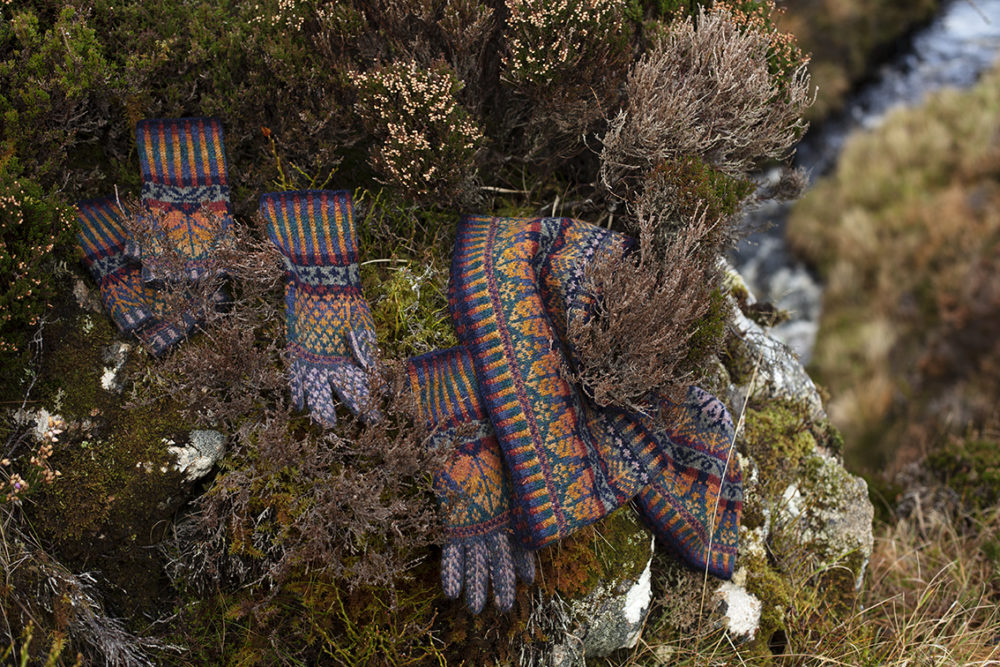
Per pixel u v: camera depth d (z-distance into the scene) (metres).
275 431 1.35
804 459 1.66
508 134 1.62
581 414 1.44
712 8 1.58
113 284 1.42
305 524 1.36
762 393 1.68
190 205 1.46
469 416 1.42
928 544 1.89
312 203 1.46
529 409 1.41
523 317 1.43
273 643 1.40
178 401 1.39
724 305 1.53
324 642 1.40
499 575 1.39
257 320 1.44
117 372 1.39
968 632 1.62
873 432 2.59
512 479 1.40
